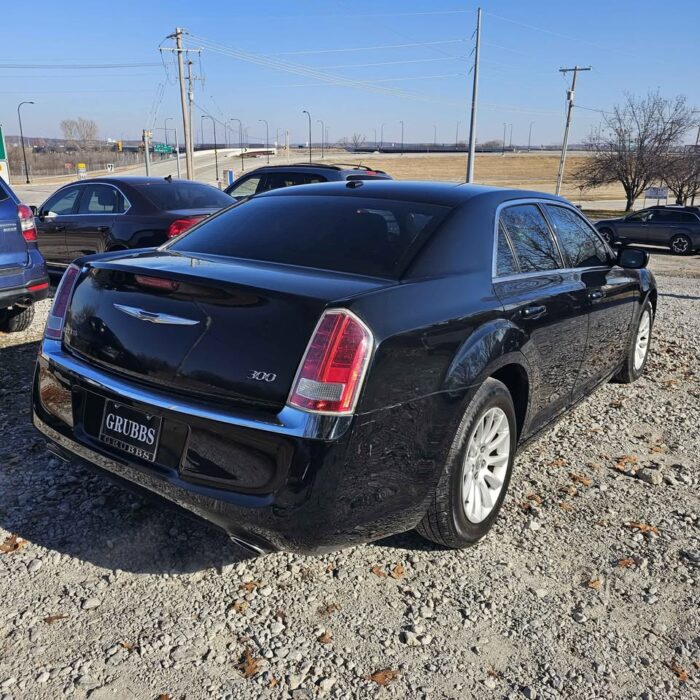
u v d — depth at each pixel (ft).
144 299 8.75
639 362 19.12
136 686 7.38
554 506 11.76
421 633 8.40
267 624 8.44
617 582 9.66
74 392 9.37
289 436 7.41
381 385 7.88
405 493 8.52
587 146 154.71
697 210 76.43
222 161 424.87
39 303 27.20
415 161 409.69
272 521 7.57
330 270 9.26
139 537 10.12
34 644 7.90
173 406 8.05
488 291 10.14
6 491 11.20
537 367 11.23
